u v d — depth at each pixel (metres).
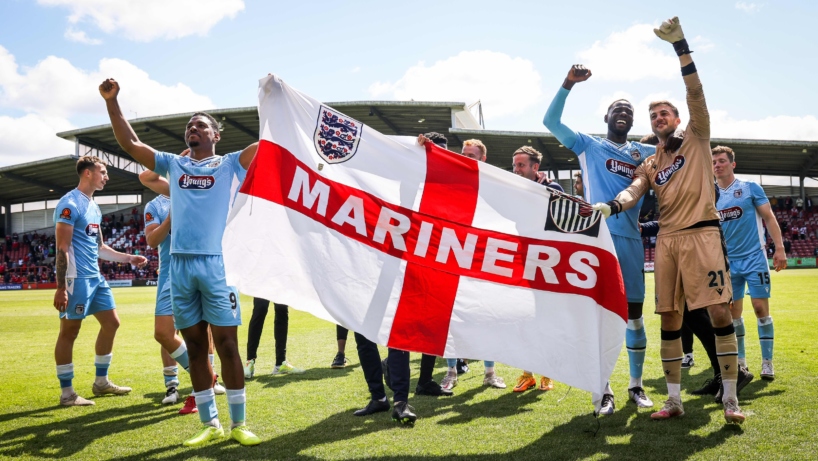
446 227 3.55
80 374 5.65
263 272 3.24
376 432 3.41
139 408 4.23
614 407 3.84
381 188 3.56
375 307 3.37
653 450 2.93
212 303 3.30
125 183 41.69
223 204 3.45
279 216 3.35
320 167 3.50
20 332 9.65
